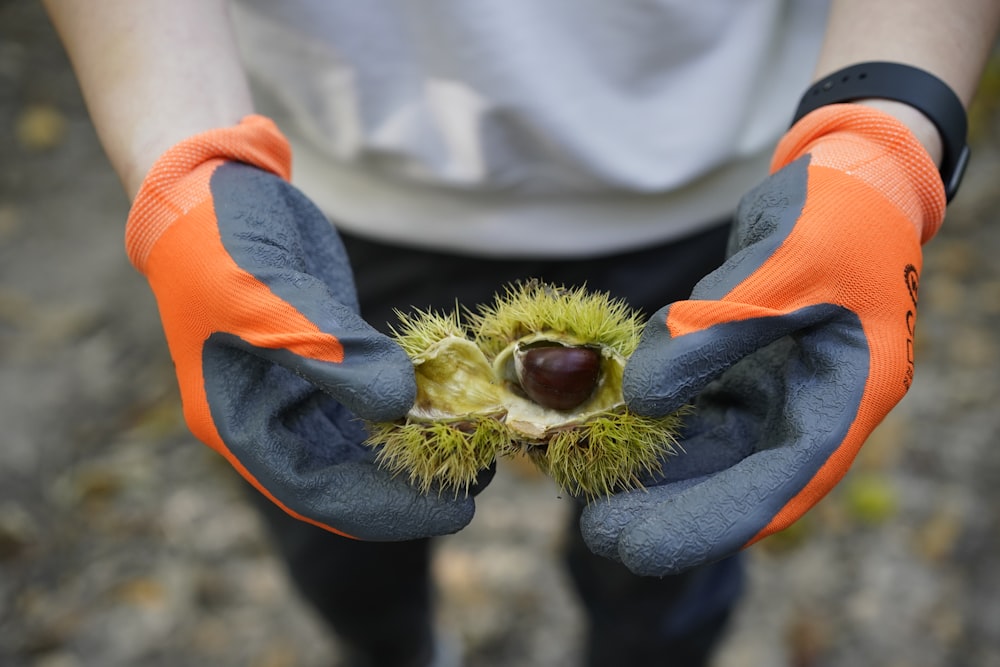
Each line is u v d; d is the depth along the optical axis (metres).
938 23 0.67
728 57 0.77
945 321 1.33
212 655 1.00
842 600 1.04
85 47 0.68
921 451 1.16
